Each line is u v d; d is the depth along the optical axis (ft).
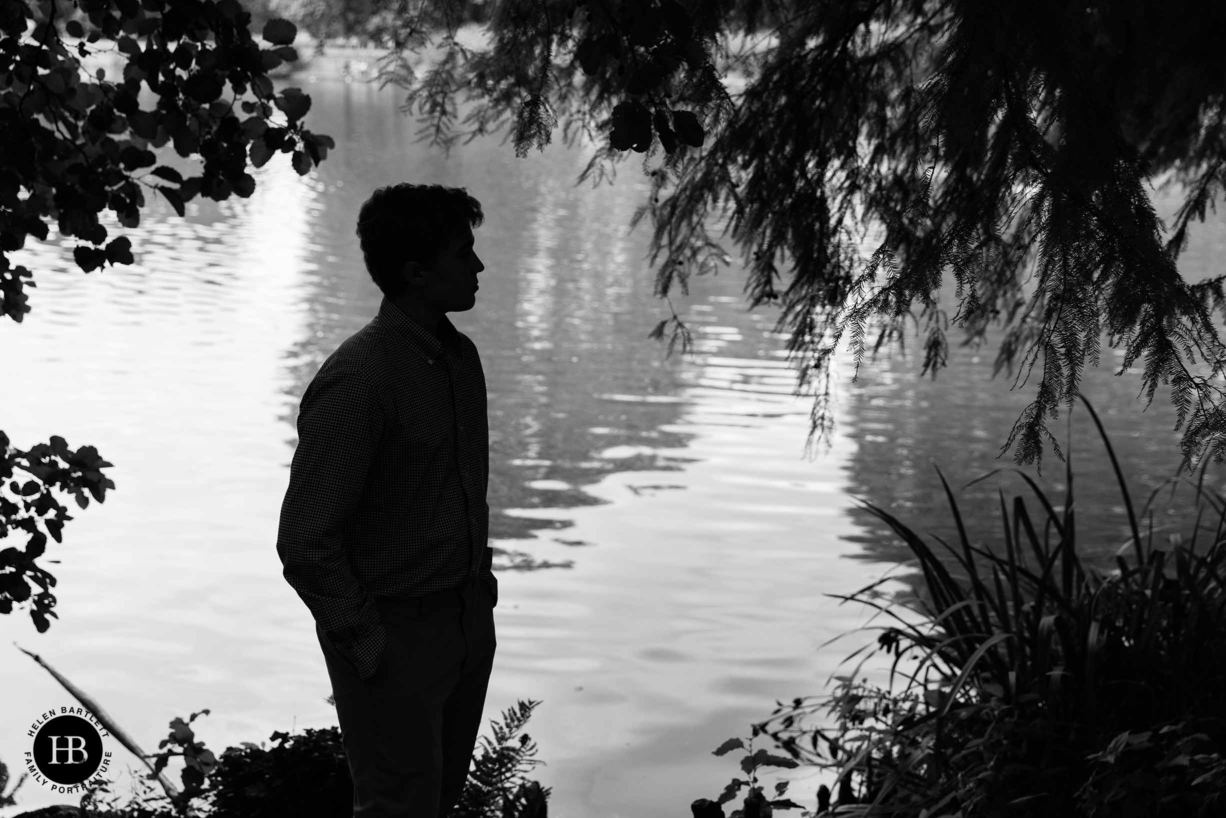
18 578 9.84
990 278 12.18
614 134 7.65
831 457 32.94
